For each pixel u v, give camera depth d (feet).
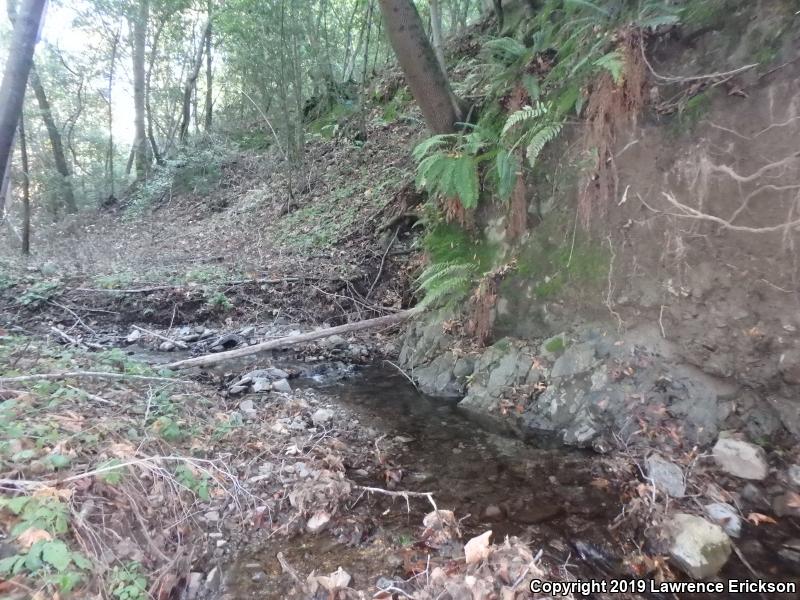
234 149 49.42
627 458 11.67
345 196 32.99
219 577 8.02
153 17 52.60
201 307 23.63
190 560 8.14
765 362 11.48
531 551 8.70
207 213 42.24
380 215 28.55
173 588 7.55
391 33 19.98
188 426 11.95
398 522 9.66
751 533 9.18
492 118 19.90
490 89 21.34
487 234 19.07
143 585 6.97
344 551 8.75
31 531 6.52
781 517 9.55
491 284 17.24
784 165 10.72
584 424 13.05
